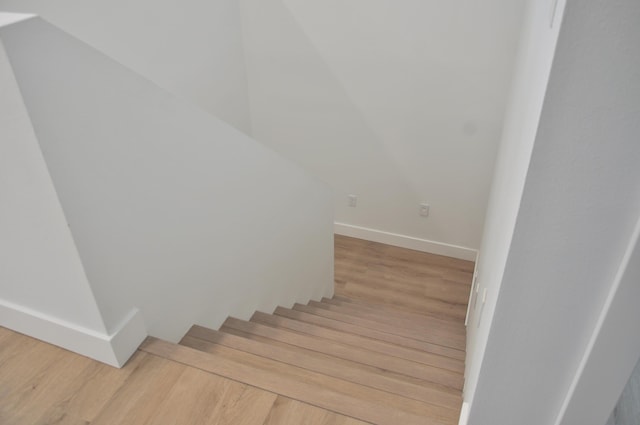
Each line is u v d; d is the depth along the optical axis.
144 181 1.47
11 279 1.52
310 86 3.91
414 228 4.40
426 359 2.26
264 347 1.85
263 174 2.27
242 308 2.35
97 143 1.26
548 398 1.15
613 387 1.03
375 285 4.10
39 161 1.14
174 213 1.66
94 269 1.36
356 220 4.58
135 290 1.55
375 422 1.39
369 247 4.56
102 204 1.33
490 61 3.30
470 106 3.55
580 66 0.72
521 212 0.88
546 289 0.96
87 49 1.16
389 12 3.35
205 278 1.96
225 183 1.94
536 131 0.80
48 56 1.07
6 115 1.09
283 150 4.39
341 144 4.14
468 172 3.88
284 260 2.78
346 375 1.74
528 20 2.23
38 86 1.07
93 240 1.33
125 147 1.36
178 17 2.99
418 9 3.27
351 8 3.43
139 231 1.50
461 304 3.88
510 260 0.95
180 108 1.56
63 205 1.21
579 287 0.94
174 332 1.81
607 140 0.77
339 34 3.57
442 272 4.23
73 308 1.47
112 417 1.39
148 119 1.42
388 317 3.15
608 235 0.86
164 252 1.66
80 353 1.58
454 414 1.58
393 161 4.07
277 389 1.49
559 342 1.03
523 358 1.09
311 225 3.12
